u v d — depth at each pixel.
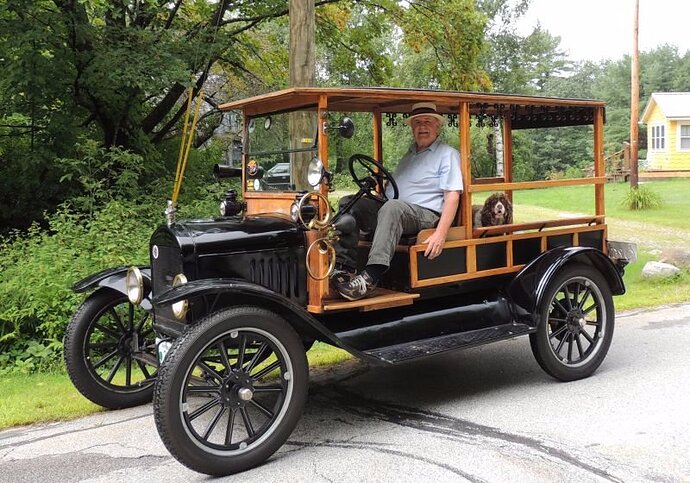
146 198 8.58
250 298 3.80
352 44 12.55
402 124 5.47
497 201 5.08
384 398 4.73
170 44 9.48
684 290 8.30
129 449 3.96
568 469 3.42
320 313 4.12
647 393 4.56
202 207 8.31
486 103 4.84
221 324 3.51
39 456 3.88
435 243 4.49
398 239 4.39
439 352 4.24
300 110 4.33
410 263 4.48
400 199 4.76
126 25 9.98
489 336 4.57
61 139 9.20
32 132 9.59
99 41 8.96
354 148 4.86
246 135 4.89
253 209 4.79
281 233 4.11
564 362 4.93
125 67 8.49
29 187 9.45
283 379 3.71
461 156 4.72
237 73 11.62
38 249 6.71
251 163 4.82
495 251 4.91
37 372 5.63
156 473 3.60
